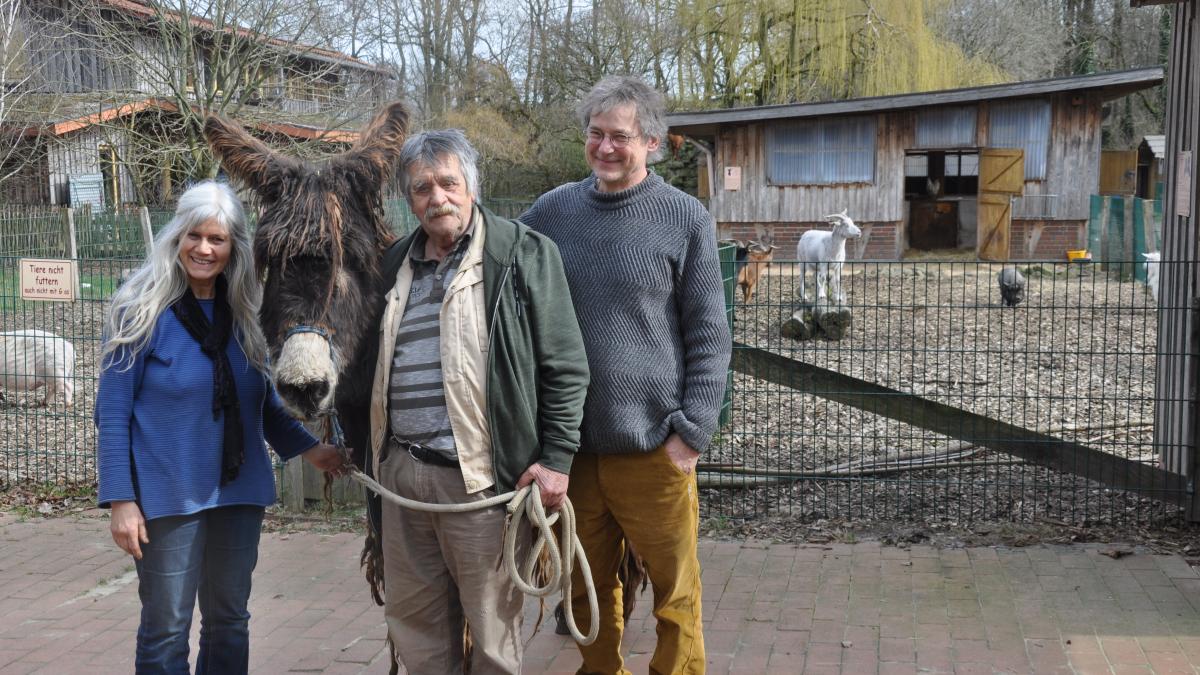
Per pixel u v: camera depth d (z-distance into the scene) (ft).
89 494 22.84
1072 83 69.15
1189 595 15.62
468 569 10.09
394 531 10.44
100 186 78.33
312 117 67.46
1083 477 20.57
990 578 16.58
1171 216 21.29
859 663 13.60
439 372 9.94
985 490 20.61
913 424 20.39
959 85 91.86
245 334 10.64
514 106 112.78
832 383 20.71
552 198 11.47
